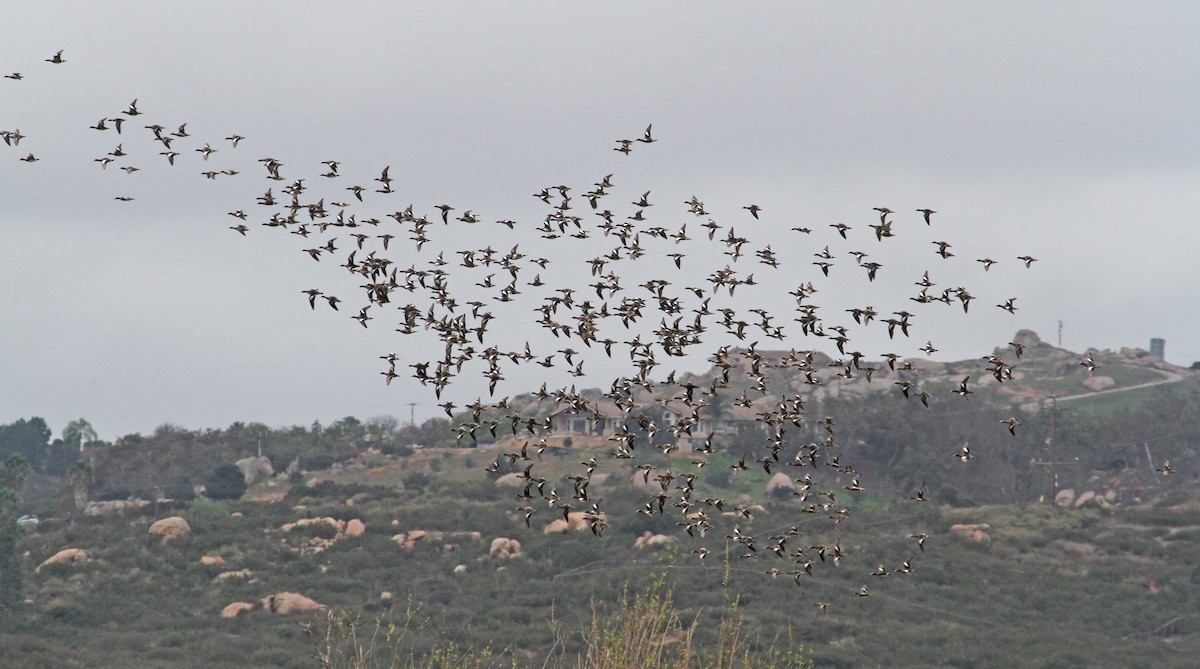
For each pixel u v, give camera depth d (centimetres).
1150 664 7794
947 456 14875
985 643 8000
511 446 14825
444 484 13912
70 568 10125
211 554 10725
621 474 12738
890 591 9200
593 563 9719
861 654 7481
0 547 9162
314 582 9762
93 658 7556
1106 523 11219
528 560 10112
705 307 4703
